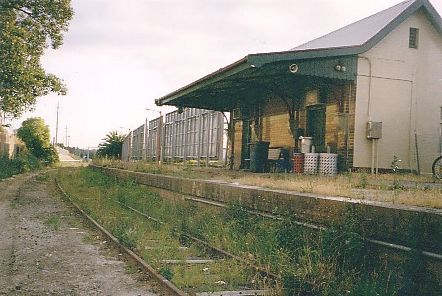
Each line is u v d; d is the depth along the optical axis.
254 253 7.50
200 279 6.51
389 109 16.11
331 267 6.16
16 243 9.30
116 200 17.00
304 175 14.40
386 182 10.86
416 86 16.58
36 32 25.91
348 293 5.50
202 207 11.80
